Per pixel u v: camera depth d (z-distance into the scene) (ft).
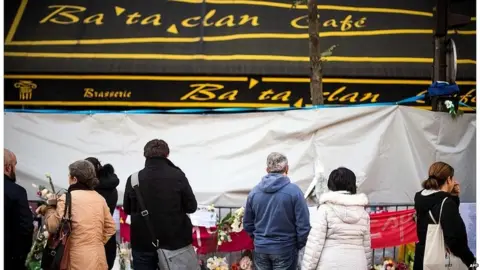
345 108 23.53
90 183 18.52
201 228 22.39
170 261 19.06
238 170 23.65
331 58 34.76
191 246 19.69
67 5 38.01
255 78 34.12
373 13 38.09
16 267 18.66
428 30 37.11
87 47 34.96
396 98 34.71
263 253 19.31
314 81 25.85
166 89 34.09
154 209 19.12
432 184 18.83
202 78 34.01
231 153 23.76
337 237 17.51
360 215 17.62
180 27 36.55
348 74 34.27
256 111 26.30
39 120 24.02
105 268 18.29
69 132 23.99
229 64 34.04
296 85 34.14
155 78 33.96
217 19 37.22
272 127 23.81
